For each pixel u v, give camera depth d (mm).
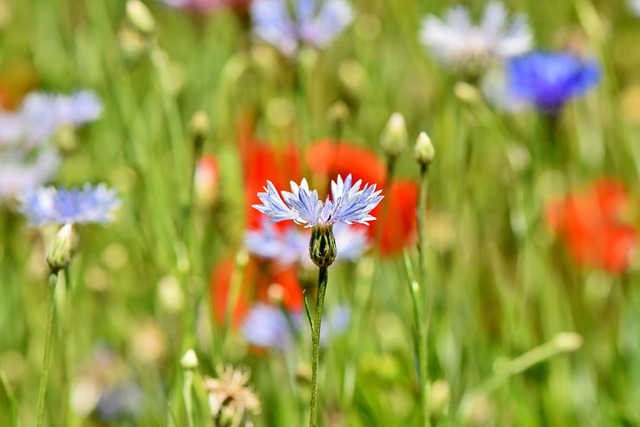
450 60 1076
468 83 1074
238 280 955
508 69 1088
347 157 1055
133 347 1058
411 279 863
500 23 1074
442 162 1084
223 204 1019
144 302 1123
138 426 1062
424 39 1075
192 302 979
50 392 1053
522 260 1039
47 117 1092
